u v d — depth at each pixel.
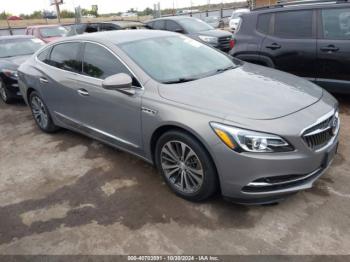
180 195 3.15
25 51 7.94
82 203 3.23
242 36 5.97
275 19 5.57
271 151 2.54
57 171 3.90
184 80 3.29
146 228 2.81
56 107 4.58
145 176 3.62
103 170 3.82
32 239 2.80
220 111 2.71
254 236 2.63
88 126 4.08
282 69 5.57
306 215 2.81
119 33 4.06
